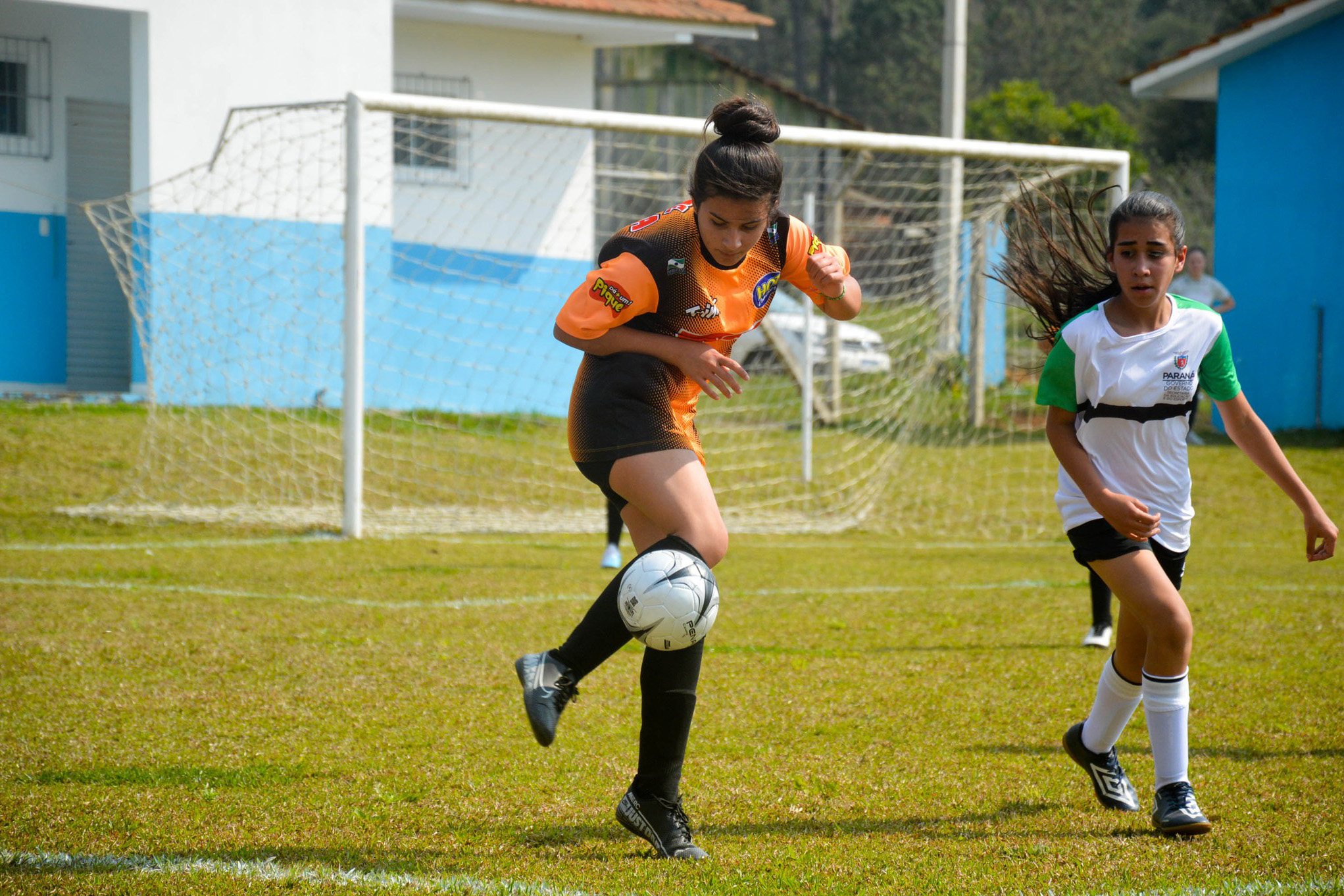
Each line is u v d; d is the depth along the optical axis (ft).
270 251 126.00
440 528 89.45
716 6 169.48
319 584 65.98
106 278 135.33
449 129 146.82
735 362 27.25
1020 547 90.38
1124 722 32.12
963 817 31.50
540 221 151.12
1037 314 35.12
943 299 125.90
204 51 123.85
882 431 127.54
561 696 26.27
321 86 130.52
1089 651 52.44
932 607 62.85
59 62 131.13
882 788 33.83
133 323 128.77
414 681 45.47
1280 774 35.01
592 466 28.22
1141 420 31.78
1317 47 140.26
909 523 101.09
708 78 205.05
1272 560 81.35
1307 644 53.26
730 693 44.50
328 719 40.16
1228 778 34.58
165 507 90.17
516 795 32.81
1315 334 142.00
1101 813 31.94
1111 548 31.32
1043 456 128.36
